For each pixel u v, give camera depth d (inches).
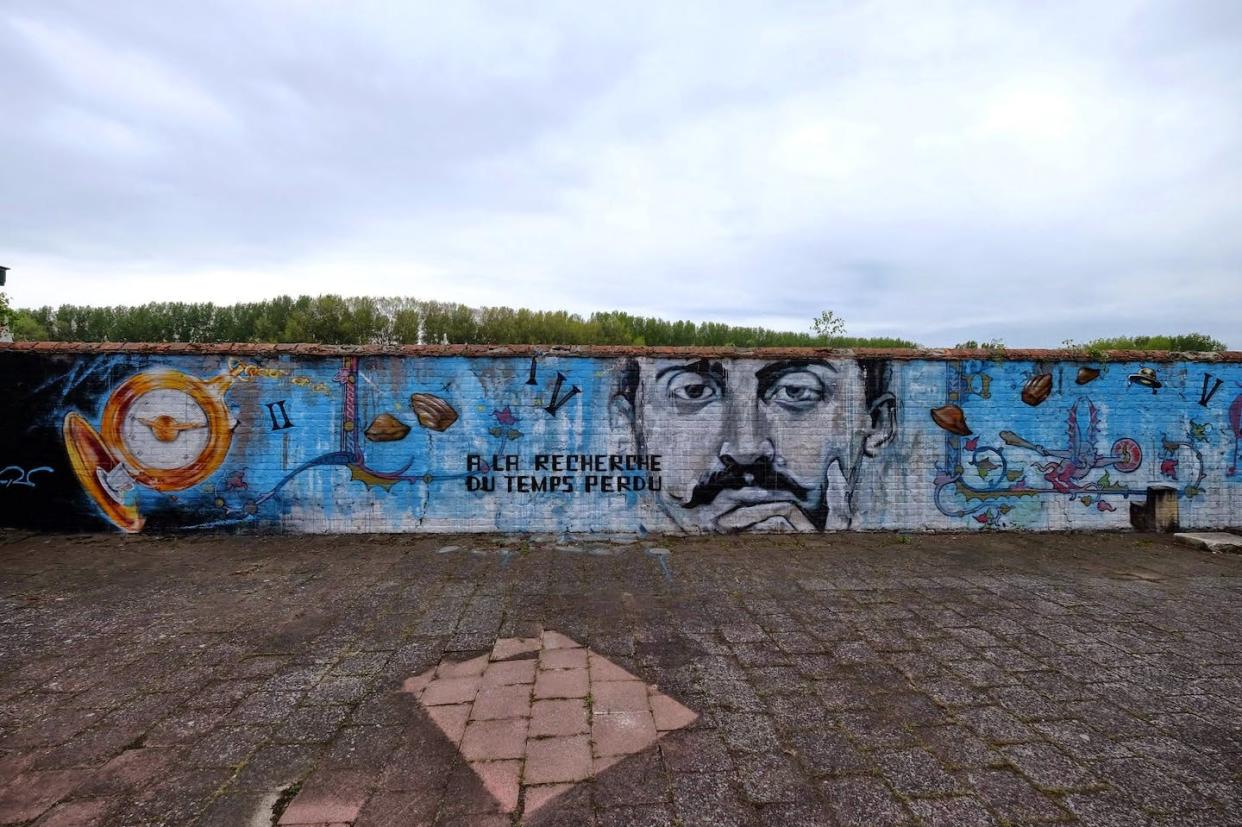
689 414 284.0
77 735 113.3
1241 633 165.0
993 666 144.0
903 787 98.6
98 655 148.8
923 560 239.6
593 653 150.8
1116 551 254.8
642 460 283.9
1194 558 243.9
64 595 193.3
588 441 282.2
